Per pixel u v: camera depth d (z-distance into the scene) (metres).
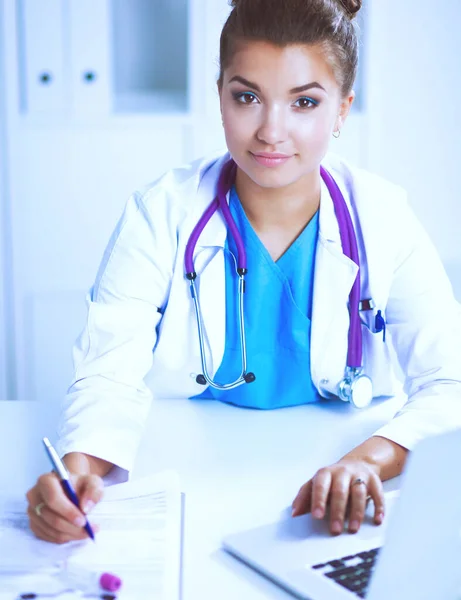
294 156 1.06
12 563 0.78
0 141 2.62
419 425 1.06
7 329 2.75
